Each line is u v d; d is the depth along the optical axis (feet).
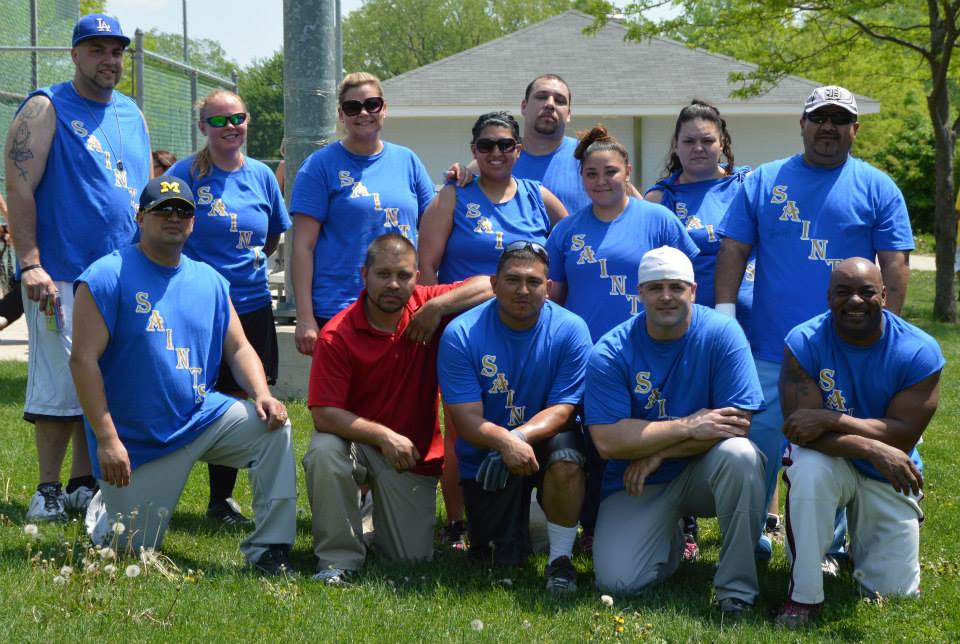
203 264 15.87
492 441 15.06
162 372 15.03
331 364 15.60
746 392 14.80
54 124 17.33
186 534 17.02
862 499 14.69
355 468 15.71
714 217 18.28
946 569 15.90
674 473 15.24
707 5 57.98
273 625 13.01
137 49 35.29
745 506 14.28
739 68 90.12
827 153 16.33
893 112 118.21
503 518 15.93
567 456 14.92
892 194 16.39
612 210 16.92
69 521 17.30
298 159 27.84
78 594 13.30
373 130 18.24
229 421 15.35
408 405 16.05
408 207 18.52
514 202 17.90
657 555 15.19
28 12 46.62
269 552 15.25
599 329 16.79
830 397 14.56
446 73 90.99
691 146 18.28
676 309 14.49
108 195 17.61
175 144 41.45
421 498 16.17
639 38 56.80
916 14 65.57
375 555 16.58
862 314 13.99
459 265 17.79
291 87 27.76
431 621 13.41
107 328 14.78
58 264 17.48
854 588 15.23
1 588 13.42
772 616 14.35
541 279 14.96
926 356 14.26
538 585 15.33
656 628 13.28
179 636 12.39
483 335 15.48
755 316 16.97
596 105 87.66
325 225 18.48
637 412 15.20
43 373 17.48
